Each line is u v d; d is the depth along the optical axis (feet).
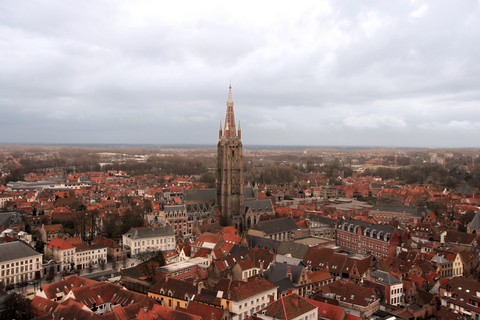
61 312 374.22
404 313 434.30
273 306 374.63
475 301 442.91
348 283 474.08
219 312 379.96
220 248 613.11
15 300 414.41
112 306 423.23
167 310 371.97
